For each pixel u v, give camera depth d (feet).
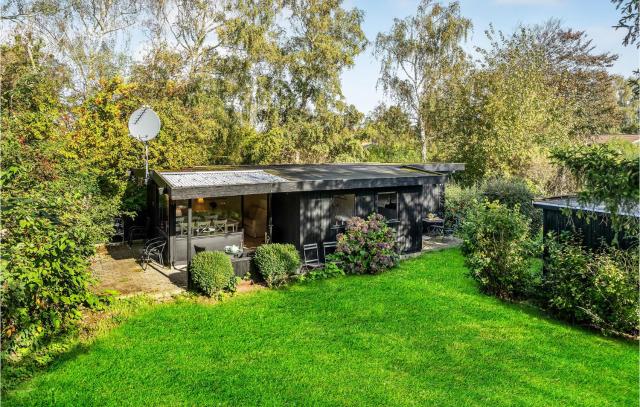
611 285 22.07
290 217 36.17
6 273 14.94
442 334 22.70
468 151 68.69
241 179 32.78
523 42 73.82
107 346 20.45
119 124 42.45
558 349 21.06
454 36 81.56
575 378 18.33
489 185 53.01
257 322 23.90
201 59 76.54
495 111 65.21
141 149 42.42
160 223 38.73
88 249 20.49
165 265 34.55
